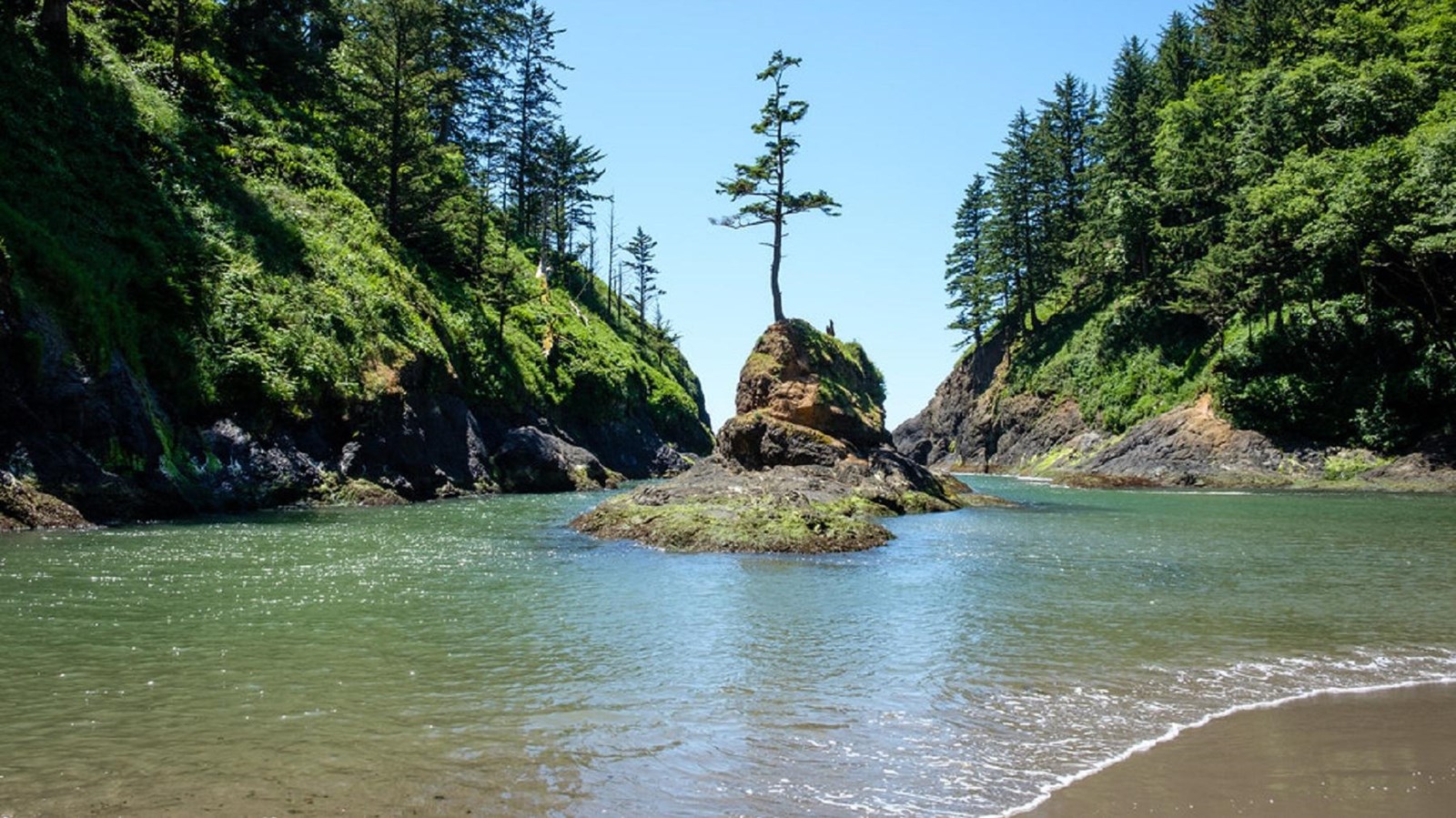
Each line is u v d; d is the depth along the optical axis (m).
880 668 9.02
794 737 6.95
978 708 7.73
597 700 7.86
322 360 29.33
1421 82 46.00
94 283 22.31
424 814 5.36
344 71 49.78
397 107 44.66
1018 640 10.30
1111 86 71.25
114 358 21.92
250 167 35.50
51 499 19.05
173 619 10.71
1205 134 59.09
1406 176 40.34
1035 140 78.12
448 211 47.84
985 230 79.94
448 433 35.50
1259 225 47.53
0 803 5.40
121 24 35.53
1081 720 7.45
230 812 5.34
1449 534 21.64
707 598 12.83
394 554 16.88
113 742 6.53
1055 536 21.47
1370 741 7.03
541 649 9.70
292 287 30.48
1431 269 41.38
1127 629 10.91
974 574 15.22
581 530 21.25
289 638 9.95
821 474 30.14
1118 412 58.34
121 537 18.08
